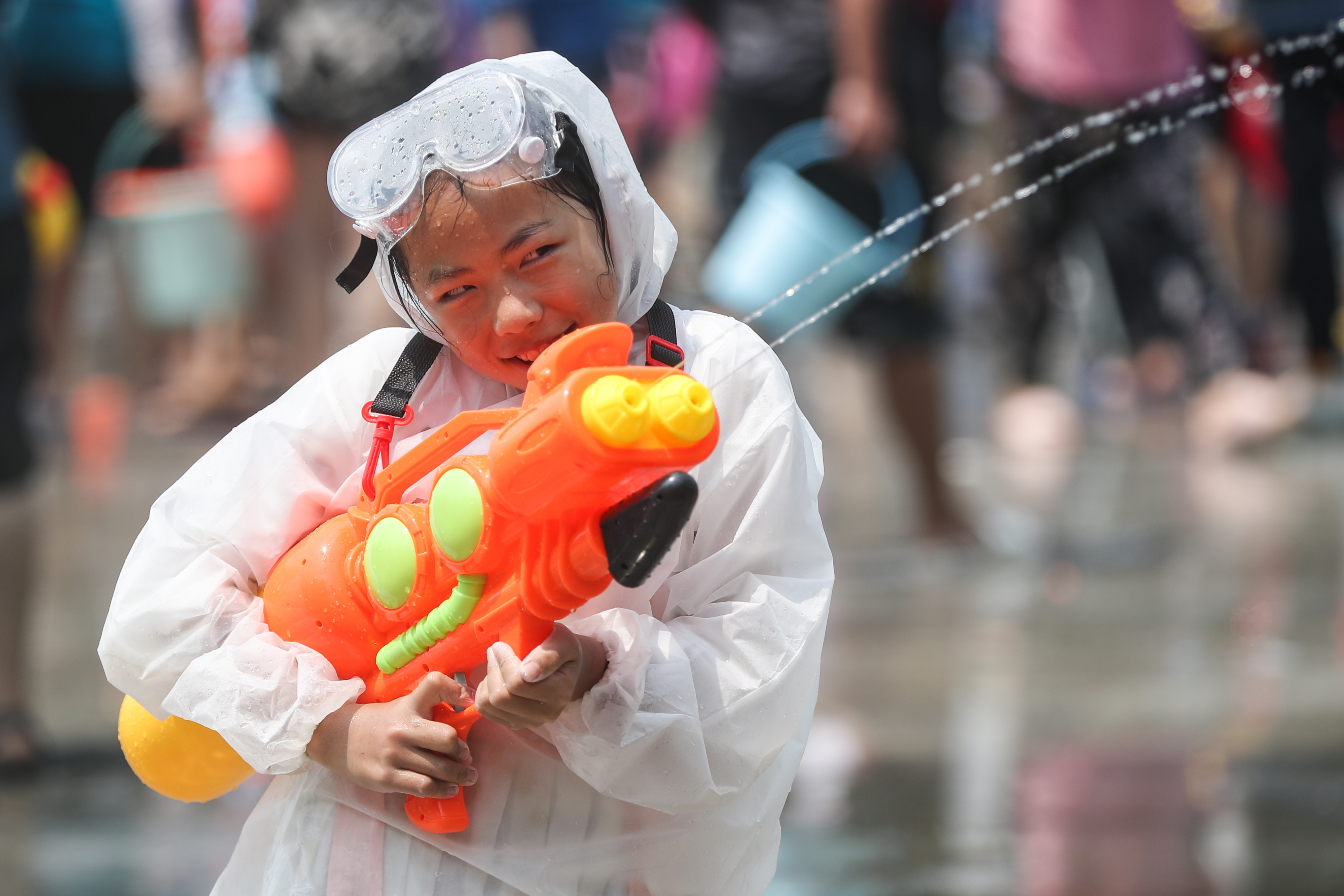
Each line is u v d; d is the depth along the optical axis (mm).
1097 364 33750
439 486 6738
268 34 24859
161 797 12883
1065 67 23547
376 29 24391
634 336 7590
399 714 6926
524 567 6578
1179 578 19266
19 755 13375
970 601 18562
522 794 7211
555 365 6434
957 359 35969
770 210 19109
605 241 7277
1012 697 14875
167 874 11297
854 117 19188
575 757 6973
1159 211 28594
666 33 34094
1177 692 14875
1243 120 26500
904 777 12852
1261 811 11984
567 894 7219
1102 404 32750
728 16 19984
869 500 24719
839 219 19234
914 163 19969
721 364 7477
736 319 8203
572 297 7070
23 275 13562
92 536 22047
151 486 25391
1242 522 22328
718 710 7059
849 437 30281
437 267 7039
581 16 23859
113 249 32000
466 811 7152
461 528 6629
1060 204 26938
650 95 27828
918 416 21062
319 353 26938
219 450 7629
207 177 29531
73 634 17578
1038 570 19969
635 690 6848
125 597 7438
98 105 28594
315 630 7219
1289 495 24156
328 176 7211
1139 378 32594
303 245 26297
